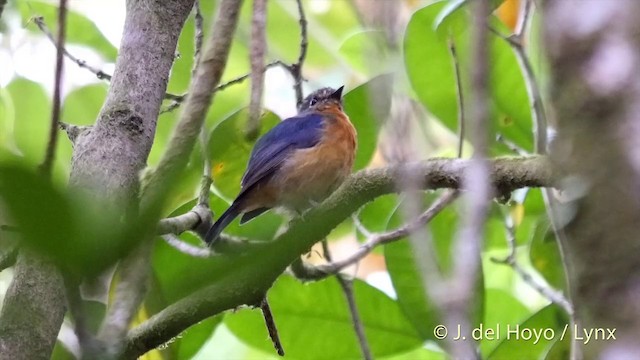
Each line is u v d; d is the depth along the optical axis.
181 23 5.83
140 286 2.85
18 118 9.40
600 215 2.84
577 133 2.95
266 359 11.24
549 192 5.24
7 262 4.99
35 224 1.96
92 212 2.10
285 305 8.41
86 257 2.07
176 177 2.65
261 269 3.48
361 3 3.71
